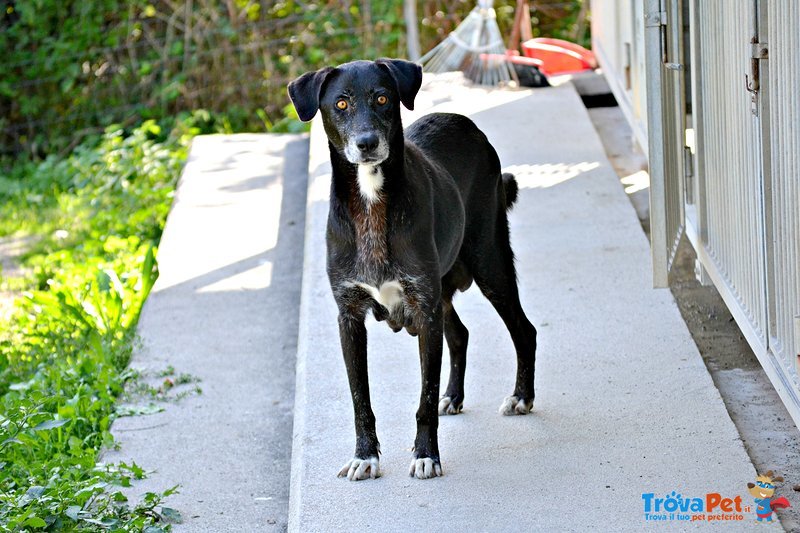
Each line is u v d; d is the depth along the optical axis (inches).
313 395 216.1
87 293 298.5
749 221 184.1
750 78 169.8
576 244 281.9
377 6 512.7
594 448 186.4
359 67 176.6
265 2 519.5
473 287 263.9
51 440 223.3
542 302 249.3
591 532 161.3
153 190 414.3
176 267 322.7
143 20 523.5
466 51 419.8
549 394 207.8
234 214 360.8
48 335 285.0
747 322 187.0
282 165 408.8
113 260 344.2
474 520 167.6
